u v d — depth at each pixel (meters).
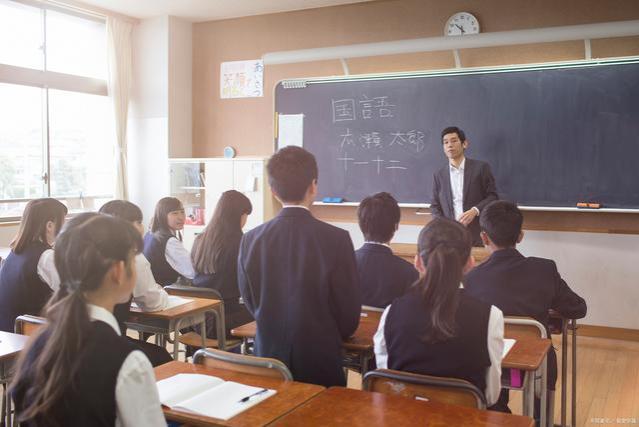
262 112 6.41
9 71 5.63
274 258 1.96
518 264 2.46
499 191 5.11
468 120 5.21
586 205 4.80
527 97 4.98
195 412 1.45
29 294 2.69
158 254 3.46
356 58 5.78
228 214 3.29
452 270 1.73
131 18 6.57
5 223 5.59
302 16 6.13
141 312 2.76
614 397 3.59
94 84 6.45
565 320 2.97
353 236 5.85
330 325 1.95
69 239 1.18
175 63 6.57
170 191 6.47
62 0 5.92
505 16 5.20
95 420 1.12
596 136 4.77
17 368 1.20
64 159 6.30
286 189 1.98
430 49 5.18
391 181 5.56
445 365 1.72
